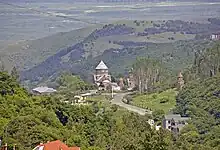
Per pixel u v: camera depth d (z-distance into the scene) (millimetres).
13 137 164125
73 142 175500
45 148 153250
